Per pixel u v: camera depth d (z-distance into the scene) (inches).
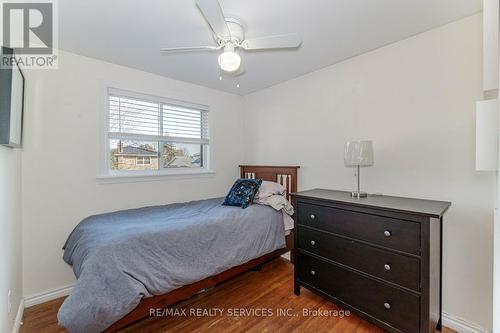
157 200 113.0
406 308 60.2
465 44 68.2
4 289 56.1
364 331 68.3
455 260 69.9
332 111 101.9
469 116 67.7
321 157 106.3
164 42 82.4
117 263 58.6
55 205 86.7
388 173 84.7
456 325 69.0
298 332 68.2
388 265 63.2
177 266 67.8
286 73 111.0
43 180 84.4
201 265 72.6
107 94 98.7
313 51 89.2
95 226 75.5
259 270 106.6
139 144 111.0
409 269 59.6
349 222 71.5
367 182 90.7
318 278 79.9
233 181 143.9
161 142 118.0
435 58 73.7
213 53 90.3
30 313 77.1
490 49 46.4
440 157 73.0
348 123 96.3
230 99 141.9
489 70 46.6
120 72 101.3
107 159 99.1
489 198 64.6
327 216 77.3
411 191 79.1
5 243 57.1
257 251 89.2
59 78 87.3
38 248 83.4
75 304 53.1
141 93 107.5
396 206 64.2
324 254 78.2
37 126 83.2
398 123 82.0
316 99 107.9
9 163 61.7
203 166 134.9
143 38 79.7
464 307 68.4
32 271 82.1
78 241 72.4
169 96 116.3
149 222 79.1
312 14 66.5
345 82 97.1
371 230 66.6
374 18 68.7
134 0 60.8
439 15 67.2
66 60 88.7
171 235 70.4
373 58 88.4
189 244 72.5
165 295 67.1
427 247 56.6
